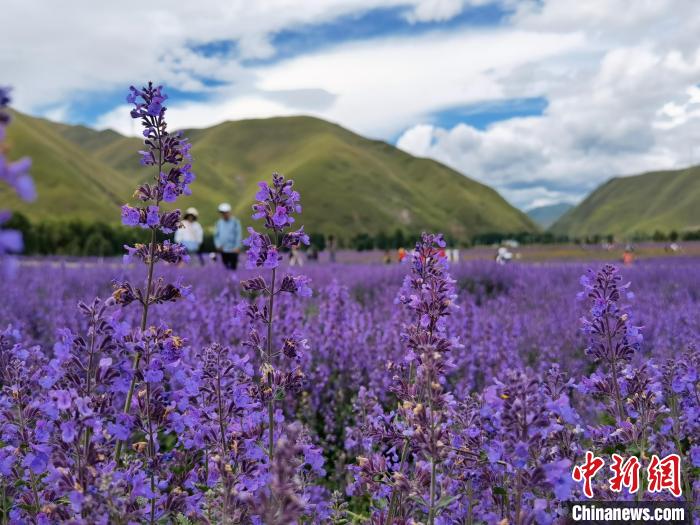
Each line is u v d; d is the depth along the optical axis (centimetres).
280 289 333
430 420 258
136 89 309
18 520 266
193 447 322
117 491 219
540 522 223
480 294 1338
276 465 204
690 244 8750
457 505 294
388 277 1471
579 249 8369
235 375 331
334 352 660
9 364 324
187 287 311
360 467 312
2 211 117
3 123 123
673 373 341
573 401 542
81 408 223
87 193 15838
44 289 1180
